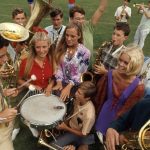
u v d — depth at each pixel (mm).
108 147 1977
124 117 2068
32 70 3152
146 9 5195
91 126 2889
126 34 3266
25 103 2957
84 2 8273
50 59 3213
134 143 2010
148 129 1837
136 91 2627
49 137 3068
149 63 3062
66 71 3217
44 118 2779
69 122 3016
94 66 3201
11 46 3389
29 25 3711
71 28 3125
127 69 2584
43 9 3664
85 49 3223
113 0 8445
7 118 2447
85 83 2889
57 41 3479
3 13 7246
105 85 2785
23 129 3439
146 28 5227
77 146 3084
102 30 6305
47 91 3145
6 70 3133
